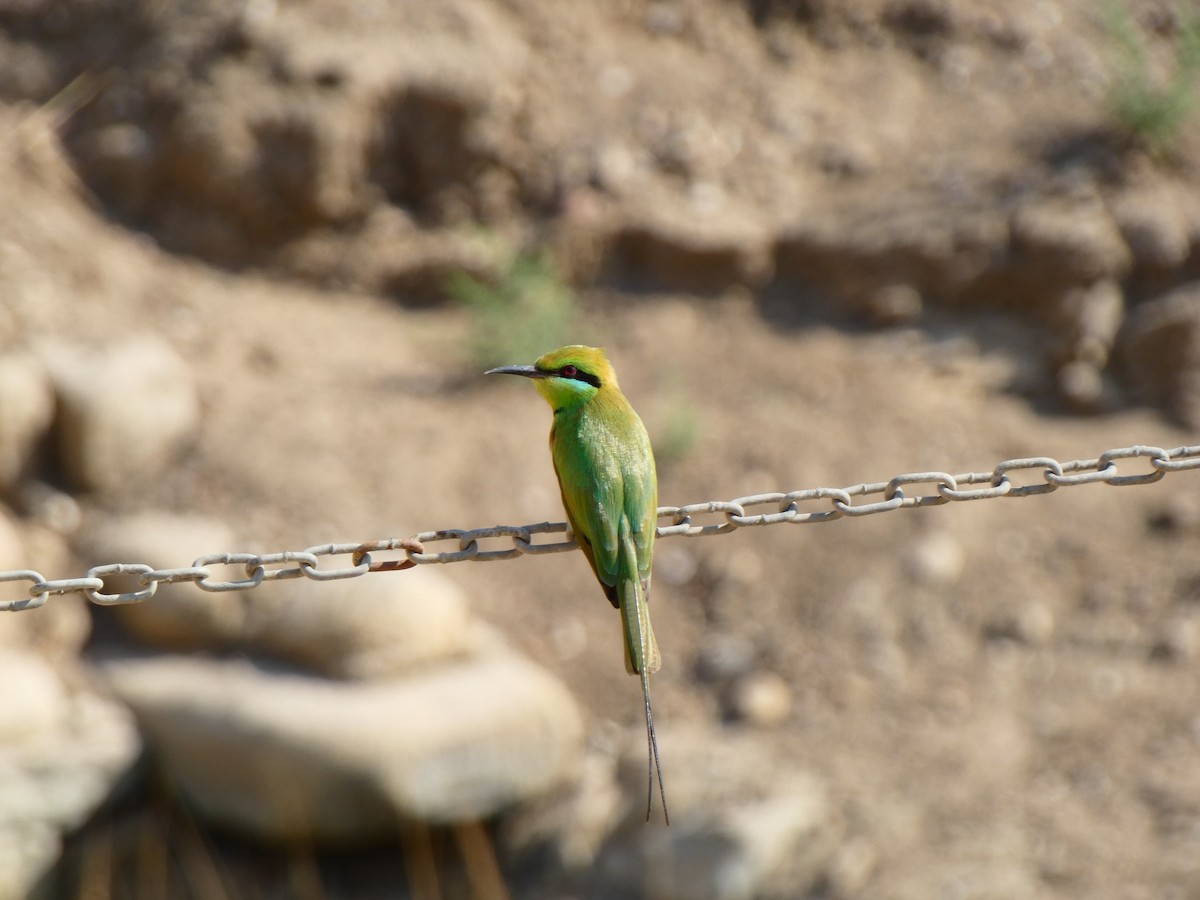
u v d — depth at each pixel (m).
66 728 11.39
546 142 16.62
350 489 13.65
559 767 11.95
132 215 16.28
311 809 11.21
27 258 14.96
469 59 16.50
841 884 10.80
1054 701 12.27
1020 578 13.32
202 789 11.55
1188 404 14.35
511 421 14.78
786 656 12.88
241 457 13.76
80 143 16.38
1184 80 16.23
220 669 11.99
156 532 12.70
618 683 12.87
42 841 11.07
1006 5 18.47
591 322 15.95
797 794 11.47
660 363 15.45
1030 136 16.73
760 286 16.30
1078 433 14.42
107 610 12.54
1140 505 13.91
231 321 15.45
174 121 16.00
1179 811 10.89
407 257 16.30
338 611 11.94
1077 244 15.04
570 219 16.17
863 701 12.44
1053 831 10.97
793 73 17.88
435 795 11.36
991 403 14.92
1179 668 12.31
